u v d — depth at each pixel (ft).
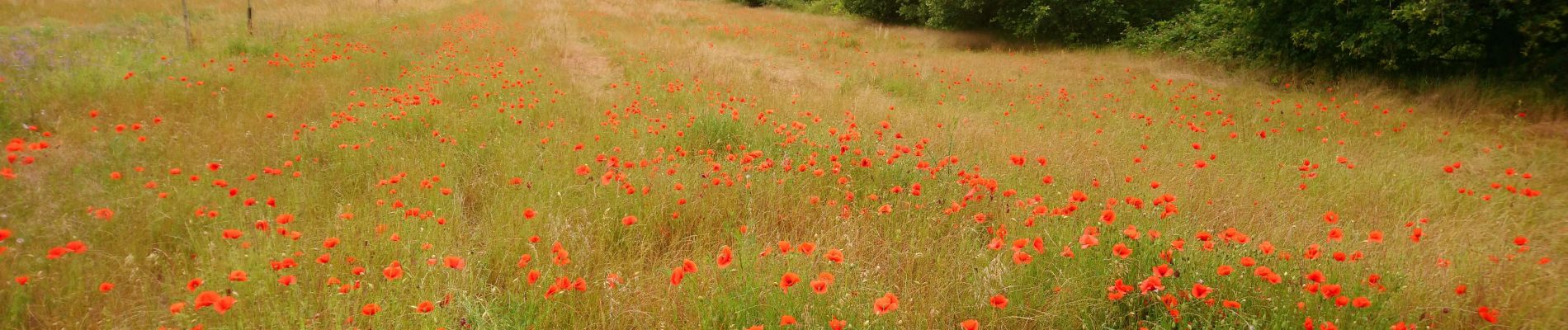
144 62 24.67
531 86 25.20
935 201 12.65
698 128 18.15
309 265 9.43
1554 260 11.49
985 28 58.39
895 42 55.11
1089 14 50.11
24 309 8.36
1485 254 10.78
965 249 10.74
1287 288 8.66
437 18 48.65
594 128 18.58
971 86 31.58
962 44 55.16
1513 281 9.59
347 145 14.56
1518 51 28.14
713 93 25.39
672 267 10.11
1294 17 33.88
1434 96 27.58
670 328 8.36
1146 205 12.54
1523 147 21.08
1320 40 32.50
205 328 7.73
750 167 13.47
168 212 11.26
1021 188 14.46
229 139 16.02
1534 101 25.21
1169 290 8.54
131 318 8.38
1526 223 13.53
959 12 56.90
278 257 9.36
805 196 13.12
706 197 12.73
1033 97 28.68
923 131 20.59
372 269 9.46
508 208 11.99
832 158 14.10
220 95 20.24
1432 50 28.09
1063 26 51.98
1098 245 9.82
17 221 10.69
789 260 9.46
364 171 14.55
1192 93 31.30
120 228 10.53
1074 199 9.95
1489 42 28.81
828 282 6.95
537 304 8.61
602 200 12.23
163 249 10.44
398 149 15.87
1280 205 13.82
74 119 17.30
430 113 18.84
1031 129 21.90
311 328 7.79
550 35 42.78
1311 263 9.45
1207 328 7.73
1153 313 8.50
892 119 22.48
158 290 9.25
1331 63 33.42
